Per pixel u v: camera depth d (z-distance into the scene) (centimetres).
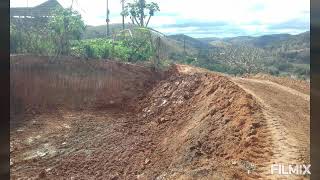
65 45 2381
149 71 2461
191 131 1334
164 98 1947
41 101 1905
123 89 2156
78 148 1485
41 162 1367
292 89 1794
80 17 2498
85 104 2000
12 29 2200
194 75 2014
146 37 2781
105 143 1521
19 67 1966
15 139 1557
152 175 1130
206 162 974
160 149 1370
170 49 3488
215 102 1462
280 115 1164
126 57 2681
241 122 1112
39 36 2323
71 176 1240
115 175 1209
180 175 962
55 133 1648
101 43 2712
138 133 1616
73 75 2106
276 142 935
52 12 2455
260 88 1709
